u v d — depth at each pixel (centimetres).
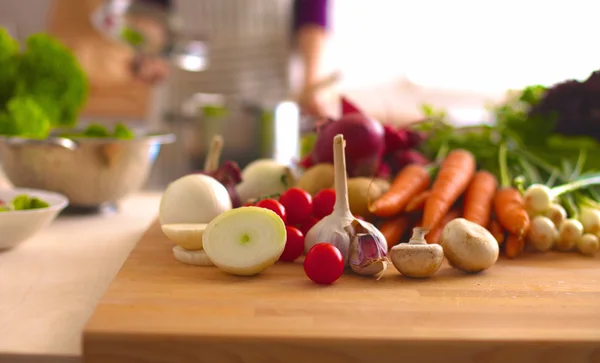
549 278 72
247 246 70
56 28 250
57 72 112
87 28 248
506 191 87
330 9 233
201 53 196
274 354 57
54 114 112
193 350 57
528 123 108
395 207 85
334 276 68
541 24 317
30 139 92
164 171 188
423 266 70
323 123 94
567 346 57
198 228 74
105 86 230
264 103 166
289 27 259
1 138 94
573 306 64
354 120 91
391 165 100
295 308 62
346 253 73
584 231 84
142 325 58
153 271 72
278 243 70
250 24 263
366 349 57
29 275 74
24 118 99
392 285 69
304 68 227
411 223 89
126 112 231
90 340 57
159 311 61
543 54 320
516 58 320
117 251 84
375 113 243
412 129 106
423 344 57
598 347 57
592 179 94
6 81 110
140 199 117
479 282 70
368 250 71
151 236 85
